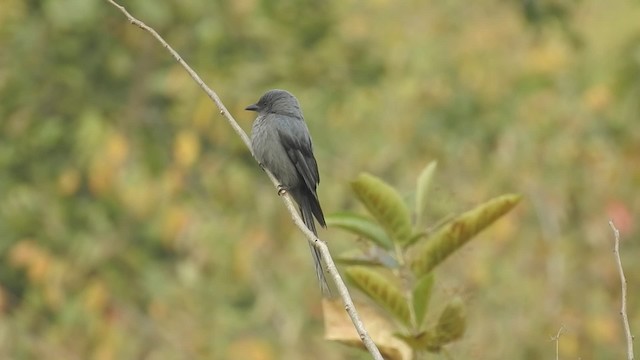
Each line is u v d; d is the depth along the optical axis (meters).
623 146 15.10
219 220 16.02
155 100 19.23
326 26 19.03
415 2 18.61
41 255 16.05
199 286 14.91
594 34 17.00
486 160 16.02
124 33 18.89
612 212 13.47
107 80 19.09
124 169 16.80
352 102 17.34
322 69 18.67
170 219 15.95
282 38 18.77
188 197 17.34
